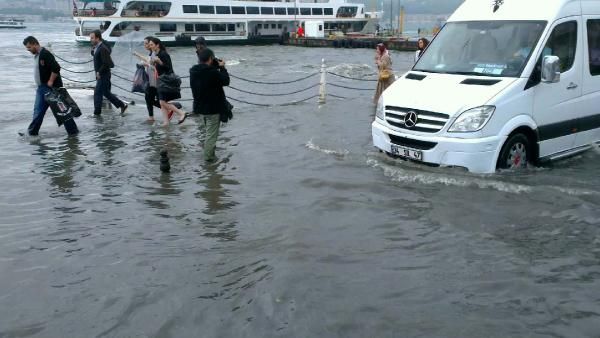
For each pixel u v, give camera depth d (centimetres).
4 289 449
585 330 372
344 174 761
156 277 464
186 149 933
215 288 442
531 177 707
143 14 5150
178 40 5275
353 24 6650
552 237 534
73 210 636
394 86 815
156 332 380
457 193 659
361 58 4006
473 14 849
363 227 569
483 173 697
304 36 5931
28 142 995
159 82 1112
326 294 426
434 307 405
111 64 1273
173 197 679
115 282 457
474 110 683
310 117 1236
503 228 558
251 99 1608
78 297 433
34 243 543
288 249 514
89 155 895
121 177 769
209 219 601
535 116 730
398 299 418
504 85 706
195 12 5391
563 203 620
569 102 772
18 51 4359
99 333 381
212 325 387
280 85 2055
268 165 820
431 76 792
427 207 621
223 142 981
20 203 662
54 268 486
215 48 5244
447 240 532
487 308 404
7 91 1767
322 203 644
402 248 515
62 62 3378
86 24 5550
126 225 587
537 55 728
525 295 422
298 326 381
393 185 700
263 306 409
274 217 603
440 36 868
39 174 786
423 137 717
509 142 709
